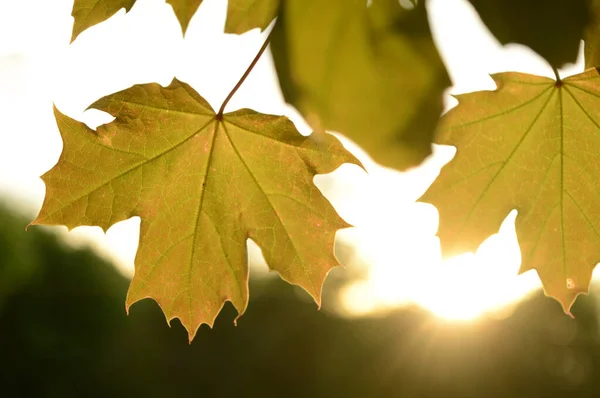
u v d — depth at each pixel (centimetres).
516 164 83
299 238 83
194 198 83
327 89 83
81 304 541
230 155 82
